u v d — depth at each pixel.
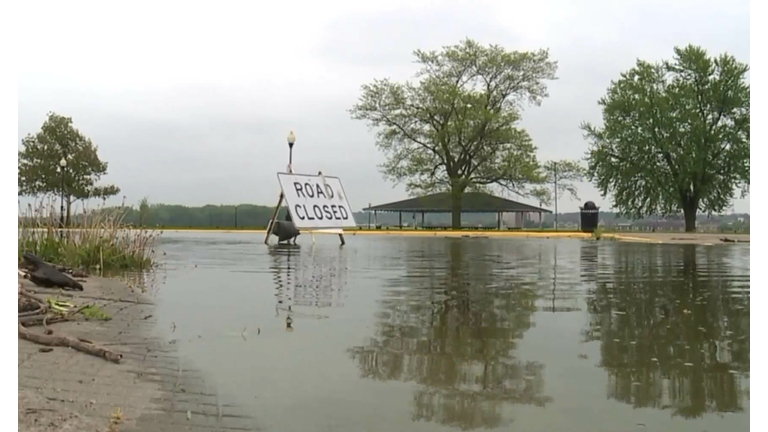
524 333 5.25
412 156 41.34
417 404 3.39
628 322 5.75
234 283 8.78
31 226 10.80
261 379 3.85
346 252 16.28
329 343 4.84
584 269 11.20
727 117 37.34
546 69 41.91
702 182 36.91
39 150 41.94
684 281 9.21
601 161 38.34
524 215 45.94
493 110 42.06
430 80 41.66
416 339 5.00
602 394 3.57
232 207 43.50
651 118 36.91
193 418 3.15
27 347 4.38
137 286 8.33
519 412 3.27
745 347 4.72
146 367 4.07
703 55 37.34
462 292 7.83
